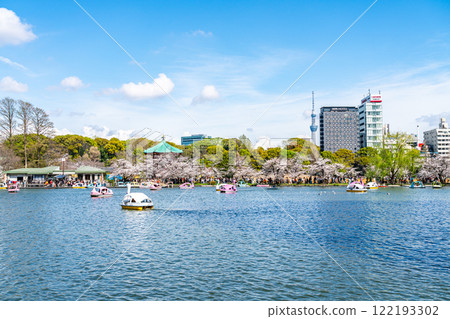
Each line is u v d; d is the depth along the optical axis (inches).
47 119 5580.7
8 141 5536.4
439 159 5196.9
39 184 4931.1
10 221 1788.9
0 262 1031.6
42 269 967.0
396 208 2321.6
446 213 2058.3
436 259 1058.1
